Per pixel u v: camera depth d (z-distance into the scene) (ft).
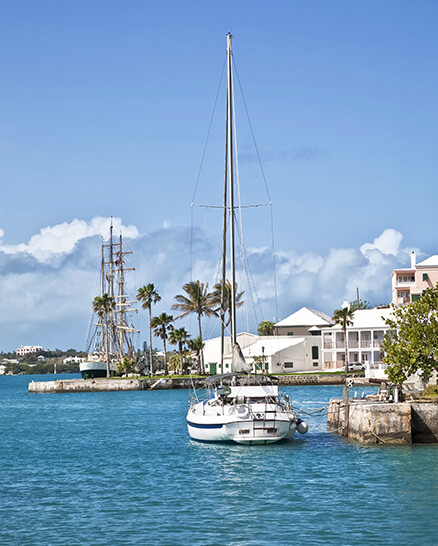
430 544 70.79
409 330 144.56
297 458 122.62
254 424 133.69
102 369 467.11
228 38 166.30
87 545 72.84
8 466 126.31
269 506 87.61
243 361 144.66
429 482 98.58
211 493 96.63
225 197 164.66
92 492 99.81
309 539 73.00
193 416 143.64
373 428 134.31
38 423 220.84
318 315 488.02
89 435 178.19
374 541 71.92
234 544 72.02
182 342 451.12
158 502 91.81
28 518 84.48
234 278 152.25
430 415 132.77
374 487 96.63
